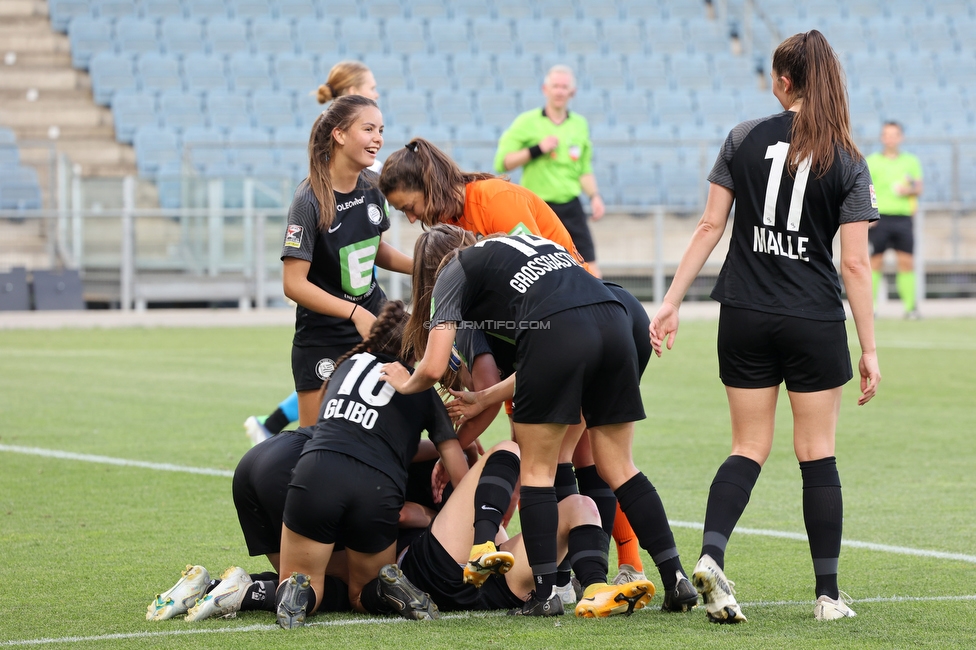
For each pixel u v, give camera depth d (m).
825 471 13.20
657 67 83.50
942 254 68.19
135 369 39.03
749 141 13.29
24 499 19.78
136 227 60.12
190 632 12.41
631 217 64.62
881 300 65.00
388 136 73.25
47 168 66.75
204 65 77.12
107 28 79.25
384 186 15.41
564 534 13.77
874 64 85.94
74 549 16.39
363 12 85.44
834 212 13.05
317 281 17.39
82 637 12.19
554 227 15.88
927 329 52.88
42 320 56.97
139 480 21.44
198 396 32.72
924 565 15.52
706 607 12.66
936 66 86.88
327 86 21.00
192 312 60.03
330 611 13.70
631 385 13.29
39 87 76.88
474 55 82.00
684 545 16.92
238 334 52.03
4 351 44.47
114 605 13.58
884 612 13.10
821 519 13.09
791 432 27.44
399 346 14.33
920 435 26.56
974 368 39.00
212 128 72.56
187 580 13.25
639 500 13.36
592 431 13.55
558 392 12.84
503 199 15.31
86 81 78.06
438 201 15.17
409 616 13.06
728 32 88.75
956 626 12.46
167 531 17.56
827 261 13.16
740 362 13.39
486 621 12.94
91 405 30.89
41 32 80.31
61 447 24.77
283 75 77.44
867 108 81.31
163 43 79.19
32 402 31.36
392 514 13.33
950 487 20.91
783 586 14.48
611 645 11.76
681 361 42.09
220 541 16.98
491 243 13.59
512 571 13.55
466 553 13.52
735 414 13.58
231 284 61.22
